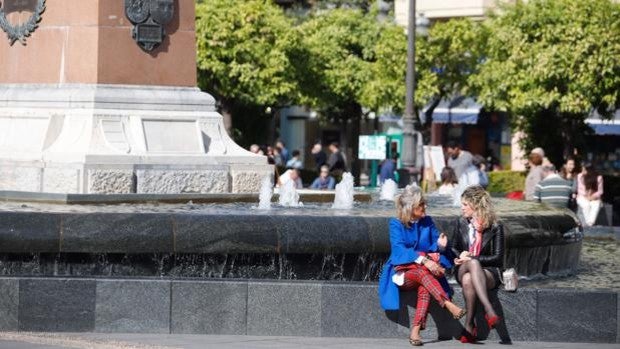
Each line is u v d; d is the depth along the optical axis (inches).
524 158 2352.4
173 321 805.2
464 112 2965.1
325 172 1701.5
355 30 2805.1
